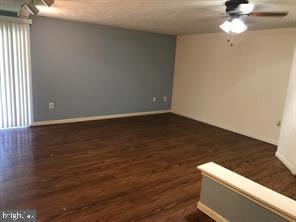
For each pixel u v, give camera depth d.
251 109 5.25
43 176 3.05
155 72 6.77
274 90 4.81
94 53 5.59
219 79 5.87
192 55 6.52
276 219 1.84
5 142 4.14
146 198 2.71
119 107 6.32
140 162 3.66
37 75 4.94
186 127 5.80
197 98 6.50
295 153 3.52
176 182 3.10
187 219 2.38
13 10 4.34
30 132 4.71
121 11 3.82
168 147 4.38
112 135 4.85
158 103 7.07
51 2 2.88
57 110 5.36
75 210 2.41
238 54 5.39
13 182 2.87
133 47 6.18
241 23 3.16
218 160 3.92
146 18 4.32
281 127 4.14
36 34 4.76
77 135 4.71
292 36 4.46
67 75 5.32
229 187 2.14
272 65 4.80
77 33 5.25
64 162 3.49
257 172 3.55
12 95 4.72
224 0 2.91
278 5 3.01
